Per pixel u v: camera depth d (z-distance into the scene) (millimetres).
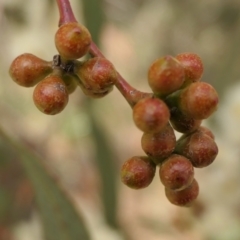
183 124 143
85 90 149
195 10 483
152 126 134
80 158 375
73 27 141
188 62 144
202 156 143
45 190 195
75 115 337
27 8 315
